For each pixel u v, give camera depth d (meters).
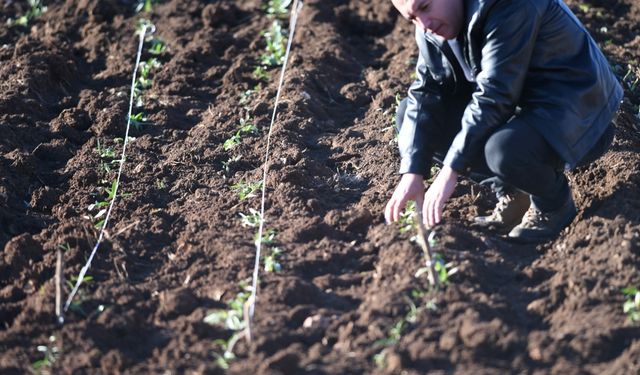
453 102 5.93
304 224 6.21
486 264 5.86
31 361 5.50
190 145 6.99
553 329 5.53
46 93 7.56
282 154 6.80
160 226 6.32
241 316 5.61
